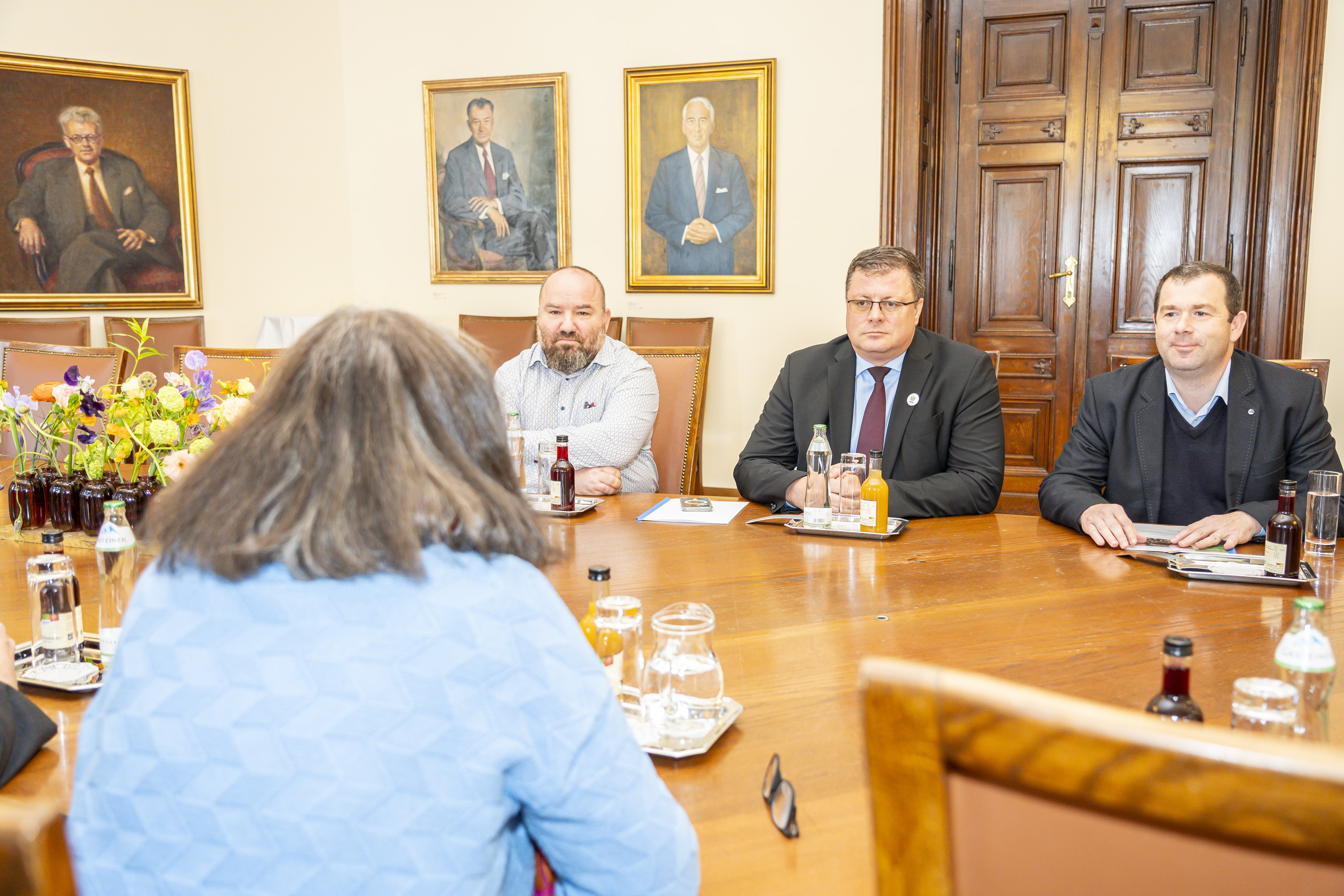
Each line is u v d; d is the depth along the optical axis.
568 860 0.71
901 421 2.64
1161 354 2.35
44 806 0.45
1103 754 0.47
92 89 5.16
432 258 5.93
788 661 1.38
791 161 5.29
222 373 3.15
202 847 0.62
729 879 0.85
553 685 0.68
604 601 1.23
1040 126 5.07
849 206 5.22
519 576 0.73
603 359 3.09
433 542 0.71
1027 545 2.05
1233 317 2.30
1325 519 1.94
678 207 5.49
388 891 0.62
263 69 5.70
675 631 1.13
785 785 0.97
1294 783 0.44
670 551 2.02
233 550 0.66
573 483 2.37
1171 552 1.91
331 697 0.63
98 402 2.04
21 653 1.39
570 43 5.57
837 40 5.13
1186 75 4.83
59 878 0.45
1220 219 4.85
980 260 5.23
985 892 0.53
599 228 5.67
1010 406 5.28
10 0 4.94
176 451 2.07
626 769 0.70
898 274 2.55
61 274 5.17
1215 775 0.45
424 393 0.74
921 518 2.36
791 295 5.39
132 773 0.64
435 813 0.63
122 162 5.28
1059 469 2.49
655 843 0.70
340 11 5.91
